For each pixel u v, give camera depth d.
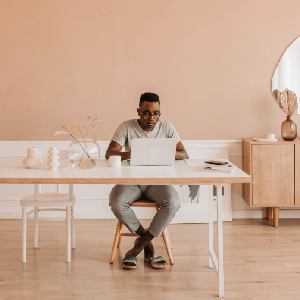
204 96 3.55
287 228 3.28
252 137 3.59
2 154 3.55
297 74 3.49
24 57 3.50
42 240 2.95
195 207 3.52
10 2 3.46
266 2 3.47
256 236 3.05
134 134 2.64
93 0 3.46
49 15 3.47
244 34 3.50
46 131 3.57
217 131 3.59
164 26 3.49
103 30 3.49
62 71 3.52
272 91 3.53
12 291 2.07
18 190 3.60
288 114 3.41
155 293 2.04
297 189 3.23
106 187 3.60
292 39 3.49
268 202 3.25
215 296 2.00
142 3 3.47
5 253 2.65
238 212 3.64
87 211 3.60
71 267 2.41
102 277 2.26
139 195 2.45
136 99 3.55
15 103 3.54
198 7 3.48
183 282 2.18
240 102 3.56
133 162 2.26
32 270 2.36
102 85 3.53
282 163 3.21
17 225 3.37
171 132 2.64
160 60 3.52
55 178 1.89
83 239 2.99
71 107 3.55
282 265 2.42
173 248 2.78
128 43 3.50
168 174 1.98
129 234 2.48
